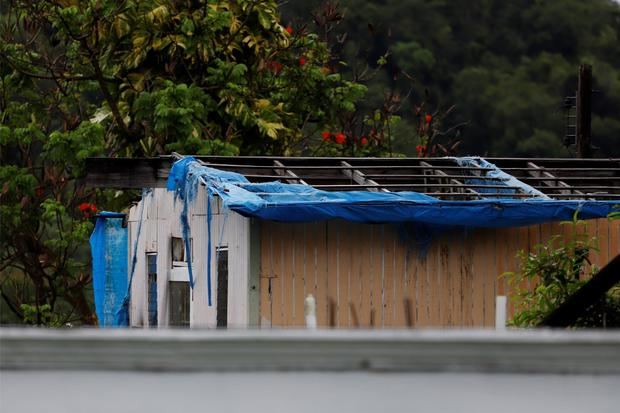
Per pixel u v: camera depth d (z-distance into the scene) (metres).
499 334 11.52
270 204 29.77
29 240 53.53
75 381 11.89
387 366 11.71
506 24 113.56
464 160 36.88
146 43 49.47
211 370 11.83
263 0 51.19
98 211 52.59
